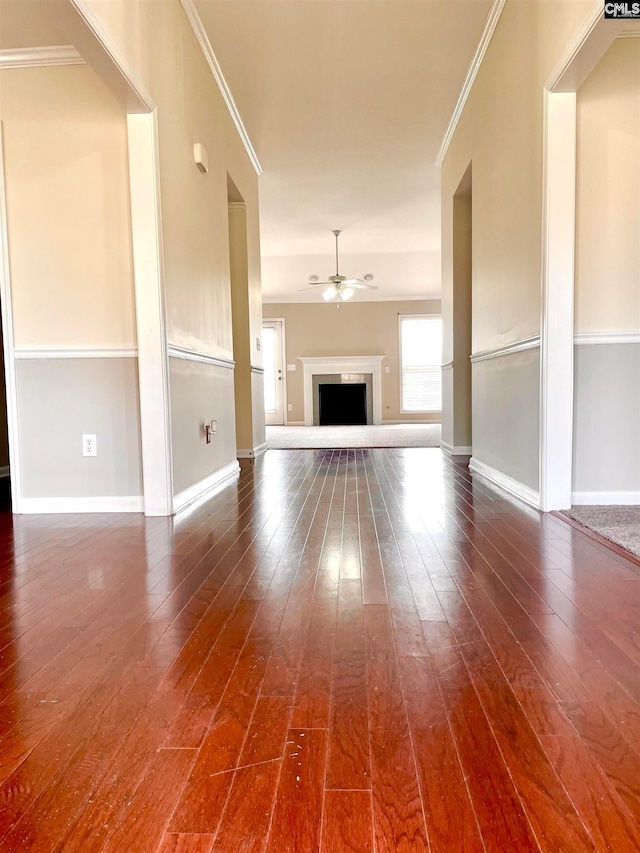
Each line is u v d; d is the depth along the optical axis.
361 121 4.29
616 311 2.50
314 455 4.89
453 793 0.79
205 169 3.20
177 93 2.76
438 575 1.70
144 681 1.11
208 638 1.29
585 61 2.11
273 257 8.93
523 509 2.57
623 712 0.98
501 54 3.01
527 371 2.67
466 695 1.04
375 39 3.28
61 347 2.65
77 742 0.92
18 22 2.36
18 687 1.10
